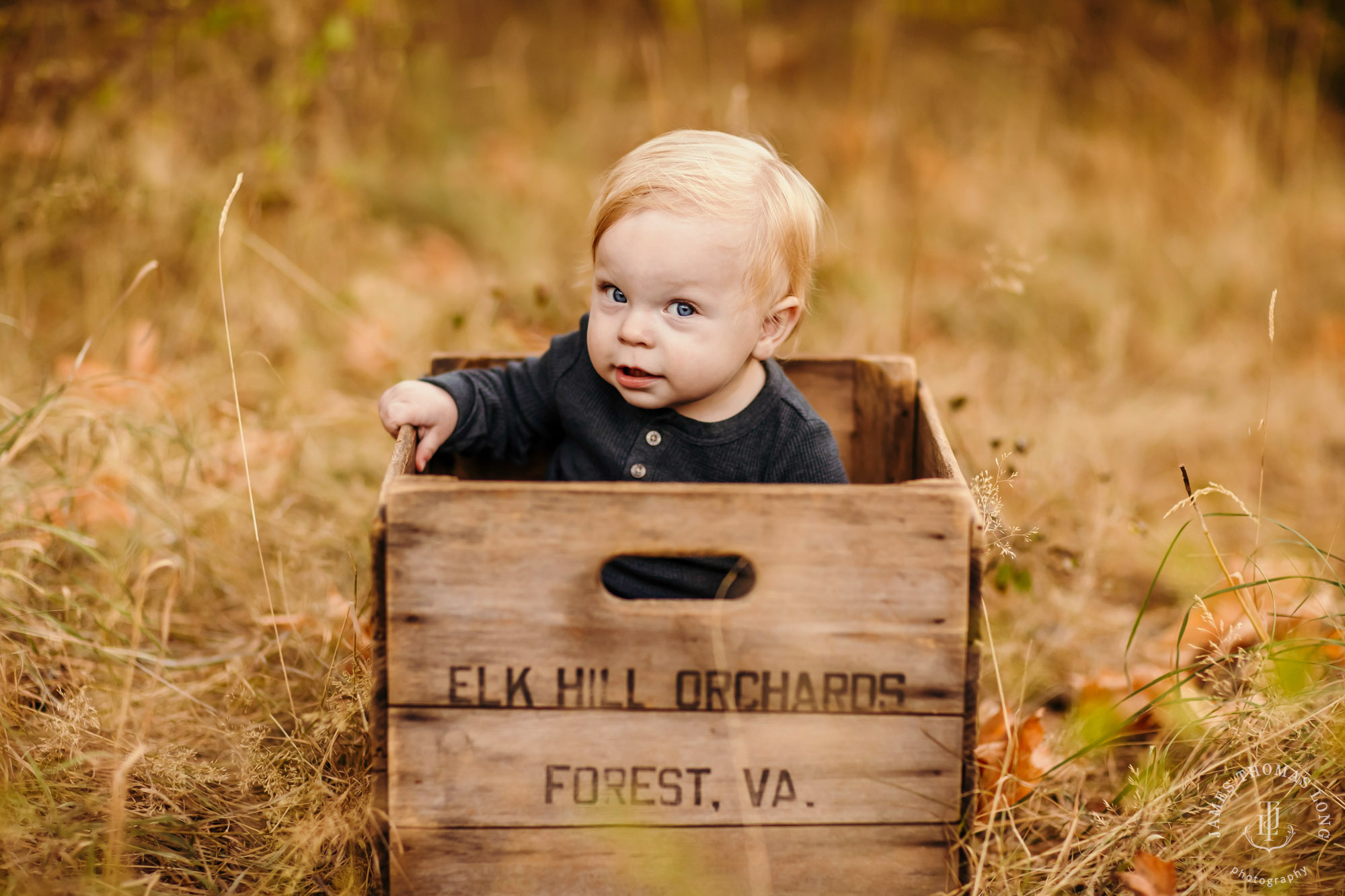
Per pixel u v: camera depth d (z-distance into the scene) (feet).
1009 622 7.43
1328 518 8.91
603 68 18.35
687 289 4.93
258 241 10.22
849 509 4.42
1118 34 16.48
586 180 15.17
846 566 4.47
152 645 6.53
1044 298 12.48
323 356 10.11
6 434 7.41
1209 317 12.37
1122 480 9.19
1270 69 15.67
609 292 5.13
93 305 9.68
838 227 13.39
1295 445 10.08
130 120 10.55
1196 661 6.28
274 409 8.52
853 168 14.92
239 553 7.33
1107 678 6.49
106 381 8.23
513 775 4.63
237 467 7.75
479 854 4.70
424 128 15.99
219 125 11.27
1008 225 14.05
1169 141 15.25
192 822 5.25
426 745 4.60
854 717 4.61
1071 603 7.38
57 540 6.91
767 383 5.58
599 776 4.64
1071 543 8.07
